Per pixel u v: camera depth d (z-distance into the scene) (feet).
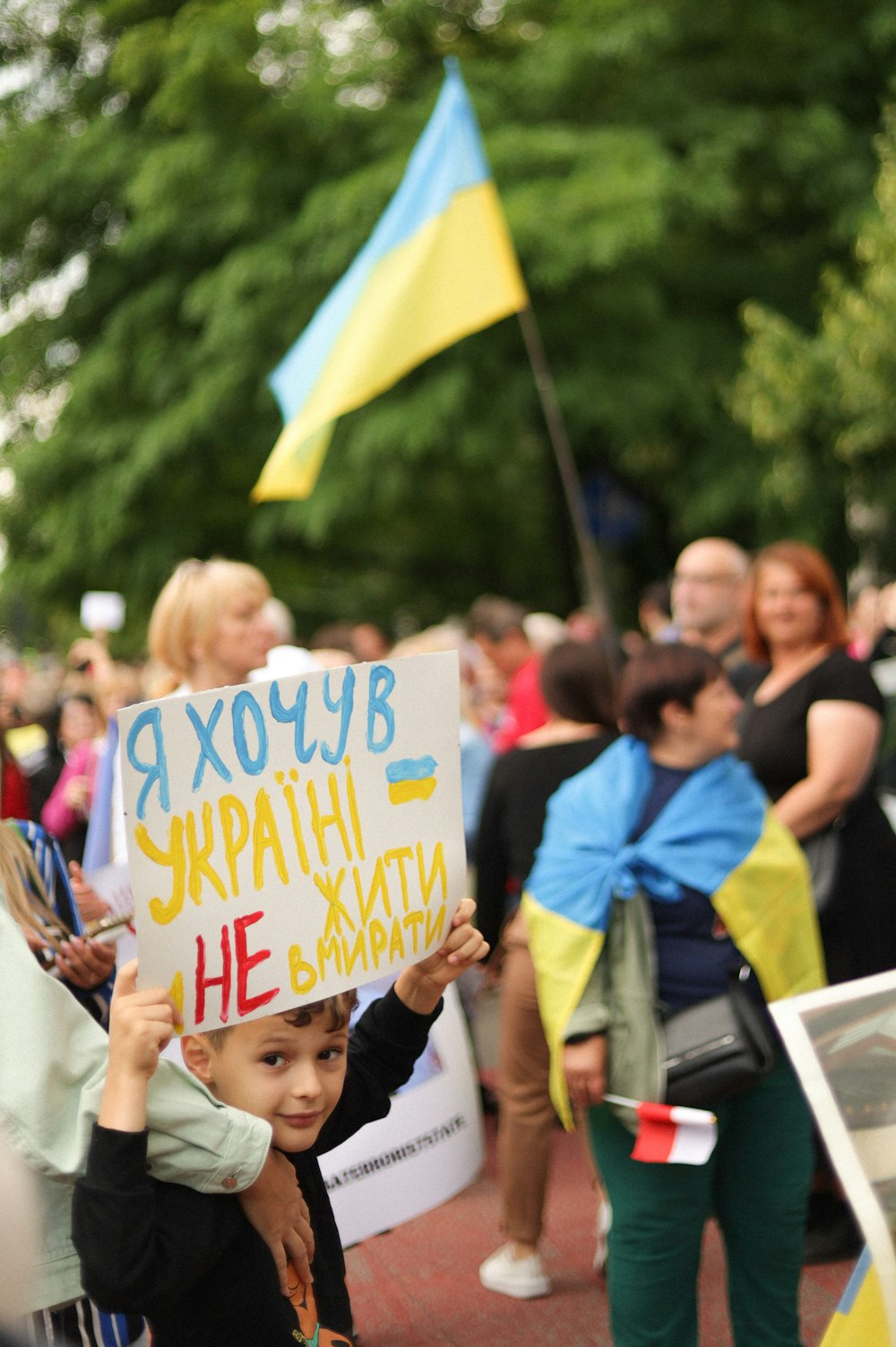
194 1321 6.50
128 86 49.93
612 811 10.17
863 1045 7.52
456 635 27.58
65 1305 7.01
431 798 7.00
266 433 49.88
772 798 13.74
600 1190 13.65
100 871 10.50
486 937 14.26
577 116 50.90
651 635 29.25
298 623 67.87
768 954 9.96
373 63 51.24
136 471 50.80
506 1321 13.06
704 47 52.60
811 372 44.24
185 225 49.75
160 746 6.03
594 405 47.83
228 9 47.44
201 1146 6.20
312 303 47.52
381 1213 11.44
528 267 45.14
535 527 68.28
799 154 49.80
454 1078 12.14
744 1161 9.99
